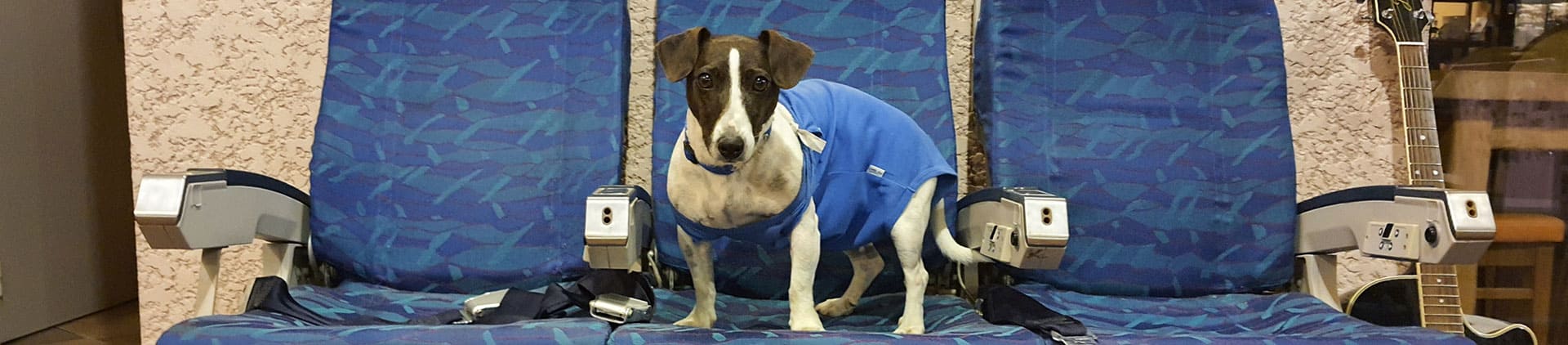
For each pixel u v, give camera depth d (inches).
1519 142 77.5
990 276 63.0
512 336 43.2
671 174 49.9
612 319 49.1
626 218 46.3
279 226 58.6
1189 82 65.6
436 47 64.6
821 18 63.8
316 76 74.6
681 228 52.5
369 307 57.6
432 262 61.9
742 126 43.3
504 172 63.1
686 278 65.0
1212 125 65.1
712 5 63.7
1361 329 51.0
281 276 59.6
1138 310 60.2
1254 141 64.9
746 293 64.0
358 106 63.0
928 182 52.7
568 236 62.3
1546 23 76.5
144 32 73.6
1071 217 62.9
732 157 43.3
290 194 59.7
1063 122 63.9
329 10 74.1
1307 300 59.4
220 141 74.8
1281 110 65.4
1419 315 68.4
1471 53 76.9
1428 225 50.9
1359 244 57.4
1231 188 64.5
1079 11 65.4
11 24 91.0
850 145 51.5
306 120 74.9
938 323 55.2
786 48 44.6
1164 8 66.2
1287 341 46.0
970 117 74.6
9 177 90.9
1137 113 64.9
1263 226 64.1
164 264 76.9
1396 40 69.8
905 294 63.0
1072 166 63.2
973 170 74.9
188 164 74.9
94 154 102.0
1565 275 78.9
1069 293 62.8
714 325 54.3
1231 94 65.4
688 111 46.7
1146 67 65.5
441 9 65.2
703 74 44.1
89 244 101.5
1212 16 66.2
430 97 64.0
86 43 100.3
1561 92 77.1
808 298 50.3
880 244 62.2
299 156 75.2
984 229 56.2
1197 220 64.0
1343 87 74.6
